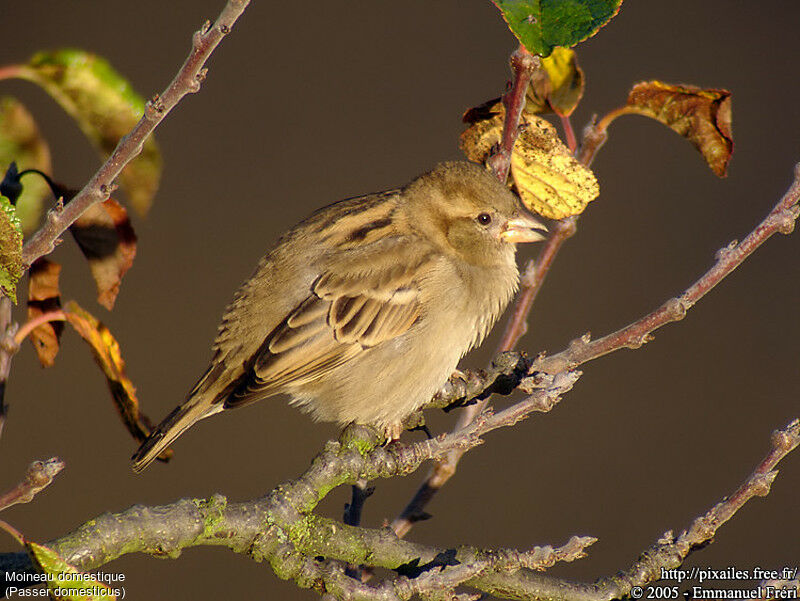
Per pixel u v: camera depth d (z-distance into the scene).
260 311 4.65
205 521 4.54
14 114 4.57
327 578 4.54
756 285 4.94
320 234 4.66
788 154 5.09
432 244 4.67
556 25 4.54
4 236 4.52
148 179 4.56
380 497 4.82
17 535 4.43
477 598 4.54
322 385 4.66
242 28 5.64
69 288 4.88
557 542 4.80
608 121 4.59
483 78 5.37
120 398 4.57
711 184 5.02
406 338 4.66
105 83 4.55
